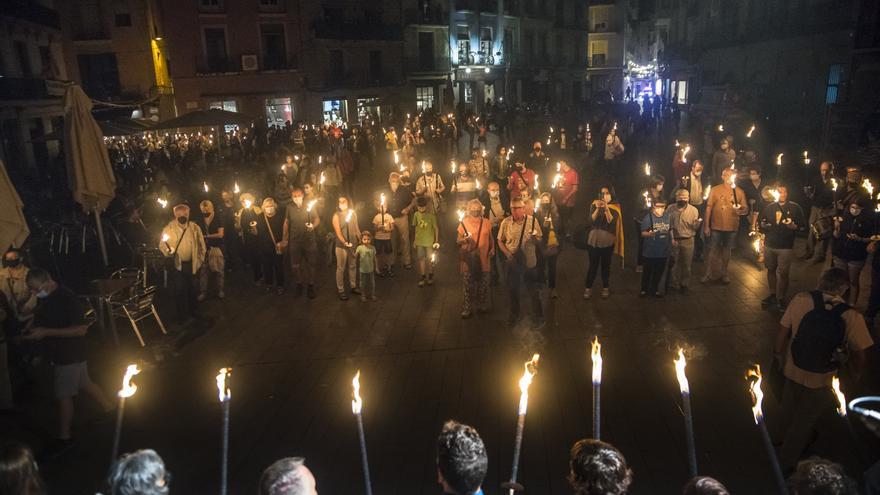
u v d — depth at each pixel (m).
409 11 47.84
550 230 9.35
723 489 2.77
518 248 8.85
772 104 30.92
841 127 20.00
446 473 3.03
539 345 8.34
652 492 5.15
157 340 9.23
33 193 18.06
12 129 27.00
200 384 7.72
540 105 48.31
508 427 6.29
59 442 6.27
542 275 9.09
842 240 8.57
